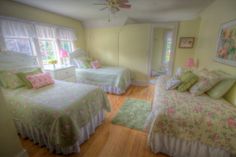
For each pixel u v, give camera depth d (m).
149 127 1.66
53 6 2.75
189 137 1.35
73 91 1.97
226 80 1.69
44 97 1.75
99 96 2.14
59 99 1.69
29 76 2.19
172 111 1.44
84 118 1.70
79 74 3.88
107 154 1.60
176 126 1.38
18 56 2.42
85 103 1.77
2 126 1.28
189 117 1.34
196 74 2.21
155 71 5.95
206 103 1.58
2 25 2.24
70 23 3.90
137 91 3.90
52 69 2.98
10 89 2.07
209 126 1.26
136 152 1.63
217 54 2.18
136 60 4.29
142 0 2.48
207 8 2.83
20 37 2.55
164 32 5.66
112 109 2.76
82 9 2.99
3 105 1.28
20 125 1.75
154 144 1.56
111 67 4.26
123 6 2.40
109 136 1.93
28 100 1.66
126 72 3.94
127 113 2.58
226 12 1.94
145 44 4.05
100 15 3.59
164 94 1.90
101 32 4.46
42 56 3.14
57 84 2.36
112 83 3.57
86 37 4.71
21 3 2.51
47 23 3.12
